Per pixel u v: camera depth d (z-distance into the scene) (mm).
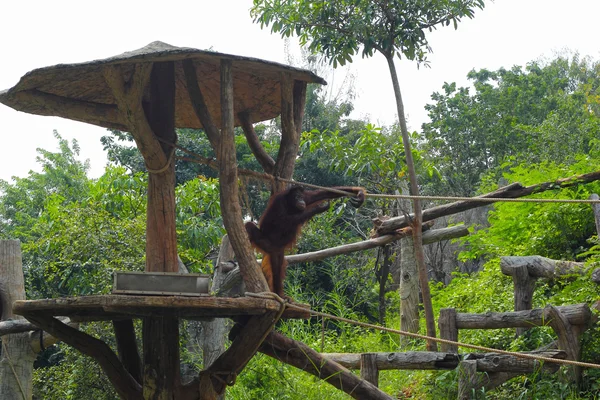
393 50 12523
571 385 8750
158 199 7055
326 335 14234
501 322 9516
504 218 14094
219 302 5809
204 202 15227
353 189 7348
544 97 27016
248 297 6043
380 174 16594
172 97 7254
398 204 16422
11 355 9570
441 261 19719
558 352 8688
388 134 24391
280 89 7652
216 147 6902
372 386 8070
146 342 6898
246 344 6469
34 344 9617
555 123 22328
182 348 13148
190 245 14867
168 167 7043
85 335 7137
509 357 8836
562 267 10305
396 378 11000
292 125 7480
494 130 25469
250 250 6539
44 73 6465
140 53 6168
